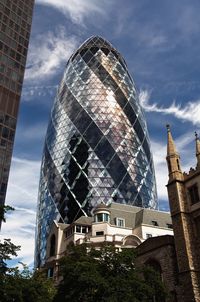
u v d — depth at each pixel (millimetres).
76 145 144125
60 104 162500
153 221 100312
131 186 137750
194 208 56688
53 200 139250
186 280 51312
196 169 58688
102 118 149250
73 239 97000
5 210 40750
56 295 42969
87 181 134500
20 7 118062
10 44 109625
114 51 177625
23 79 109125
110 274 42375
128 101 161000
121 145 145000
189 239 54469
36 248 138750
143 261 59031
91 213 127750
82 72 165375
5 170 94750
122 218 101188
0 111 99062
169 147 64438
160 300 43062
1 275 38906
